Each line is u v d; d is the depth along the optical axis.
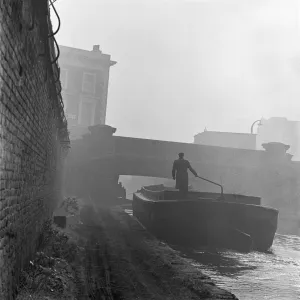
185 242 13.91
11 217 4.76
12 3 3.99
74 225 15.84
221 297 6.78
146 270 8.82
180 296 6.79
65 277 7.17
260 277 9.41
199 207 13.63
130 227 16.95
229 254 12.43
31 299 5.23
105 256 10.22
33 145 6.80
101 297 6.47
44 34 6.09
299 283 8.92
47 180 10.66
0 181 3.99
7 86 4.11
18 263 5.49
